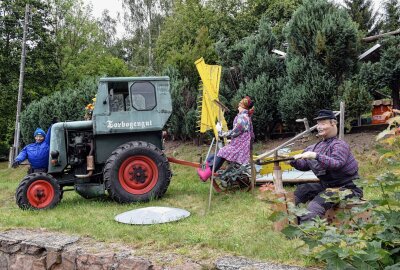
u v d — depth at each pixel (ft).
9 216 18.42
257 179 22.15
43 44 78.43
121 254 12.41
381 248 8.84
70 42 105.50
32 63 76.64
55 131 21.39
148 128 22.29
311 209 12.28
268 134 32.01
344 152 12.59
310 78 28.27
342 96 26.71
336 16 28.19
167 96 22.74
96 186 21.61
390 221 9.18
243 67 33.40
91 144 21.93
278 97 30.91
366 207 9.66
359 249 8.88
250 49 33.40
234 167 21.08
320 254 8.96
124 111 21.95
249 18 75.87
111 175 20.59
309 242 9.37
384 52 27.55
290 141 19.93
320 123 13.28
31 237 14.87
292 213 10.66
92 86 46.06
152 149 21.40
